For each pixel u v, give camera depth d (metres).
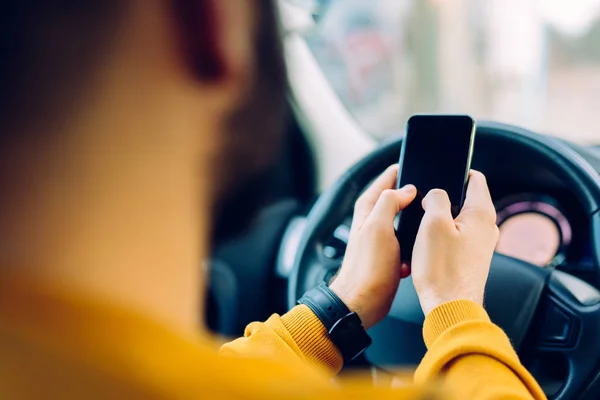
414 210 0.72
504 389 0.45
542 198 1.10
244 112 0.36
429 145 0.76
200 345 0.35
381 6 2.18
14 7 0.31
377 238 0.70
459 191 0.73
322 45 1.65
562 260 1.10
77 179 0.32
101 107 0.32
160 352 0.32
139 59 0.33
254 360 0.36
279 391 0.33
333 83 1.68
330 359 0.69
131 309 0.33
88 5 0.32
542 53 3.27
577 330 0.86
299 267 1.05
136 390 0.31
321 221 1.06
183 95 0.34
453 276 0.62
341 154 1.59
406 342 0.91
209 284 1.60
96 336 0.31
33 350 0.31
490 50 3.02
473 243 0.65
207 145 0.36
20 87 0.32
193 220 0.36
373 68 1.98
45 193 0.32
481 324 0.53
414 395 0.35
